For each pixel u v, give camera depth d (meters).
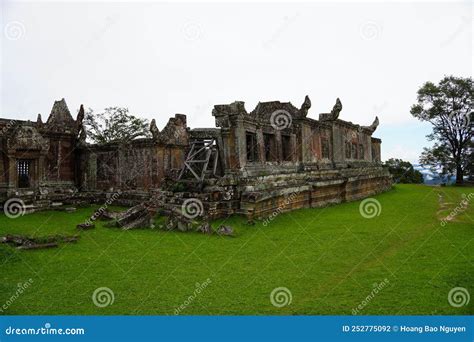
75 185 32.97
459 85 49.56
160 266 12.76
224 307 9.38
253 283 11.02
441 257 13.39
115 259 13.62
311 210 25.50
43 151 28.86
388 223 20.31
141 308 9.35
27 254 14.18
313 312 9.05
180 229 18.72
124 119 48.41
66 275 11.83
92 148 32.62
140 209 20.66
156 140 28.88
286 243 16.00
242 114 23.25
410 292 10.11
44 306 9.50
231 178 21.38
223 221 20.33
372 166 42.59
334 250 14.71
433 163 52.72
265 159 25.86
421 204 28.47
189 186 22.11
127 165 30.62
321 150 32.47
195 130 24.06
